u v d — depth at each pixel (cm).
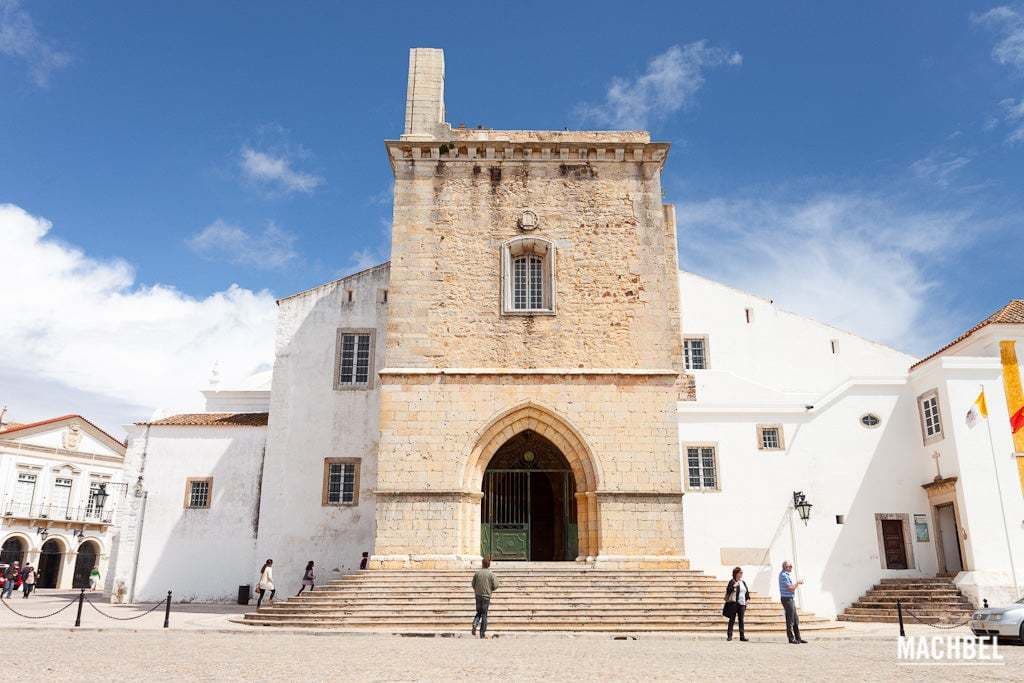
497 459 3023
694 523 2662
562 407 2409
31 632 1838
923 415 2761
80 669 1195
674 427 2394
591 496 2342
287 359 3070
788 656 1464
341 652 1454
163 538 2991
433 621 1944
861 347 3372
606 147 2652
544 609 1983
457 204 2619
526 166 2661
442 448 2367
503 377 2434
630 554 2273
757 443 2748
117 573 2956
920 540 2666
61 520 5225
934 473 2683
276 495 2919
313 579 2752
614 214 2623
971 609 2372
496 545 2486
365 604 2011
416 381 2423
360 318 3103
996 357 2706
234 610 2623
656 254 2583
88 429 5522
